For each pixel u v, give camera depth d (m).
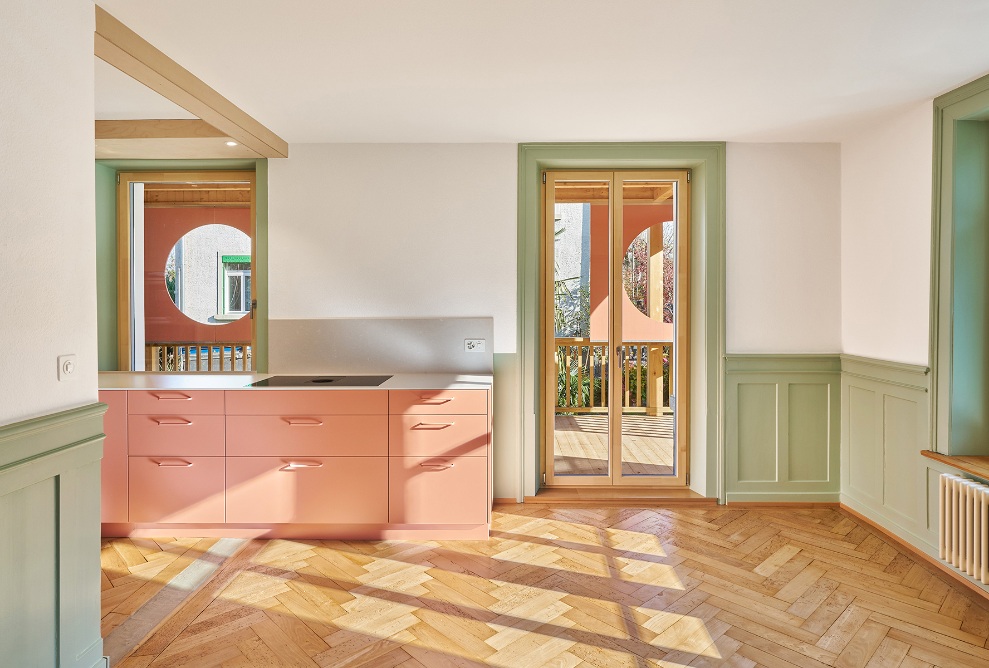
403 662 2.11
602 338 4.32
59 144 1.85
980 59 2.52
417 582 2.73
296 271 3.85
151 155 3.79
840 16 2.15
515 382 3.86
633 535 3.31
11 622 1.67
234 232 4.10
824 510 3.78
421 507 3.23
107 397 3.22
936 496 2.95
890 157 3.33
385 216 3.84
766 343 3.83
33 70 1.74
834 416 3.83
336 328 3.84
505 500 3.87
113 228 4.05
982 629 2.33
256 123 3.35
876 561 2.97
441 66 2.61
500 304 3.85
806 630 2.32
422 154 3.83
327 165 3.83
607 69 2.64
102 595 2.61
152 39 2.34
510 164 3.83
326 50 2.45
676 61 2.55
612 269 4.10
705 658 2.13
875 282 3.46
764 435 3.85
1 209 1.62
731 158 3.81
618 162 3.89
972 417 2.88
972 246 2.87
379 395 3.22
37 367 1.76
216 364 4.14
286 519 3.23
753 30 2.27
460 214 3.84
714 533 3.35
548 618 2.41
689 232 4.07
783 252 3.83
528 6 2.09
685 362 4.11
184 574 2.82
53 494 1.83
